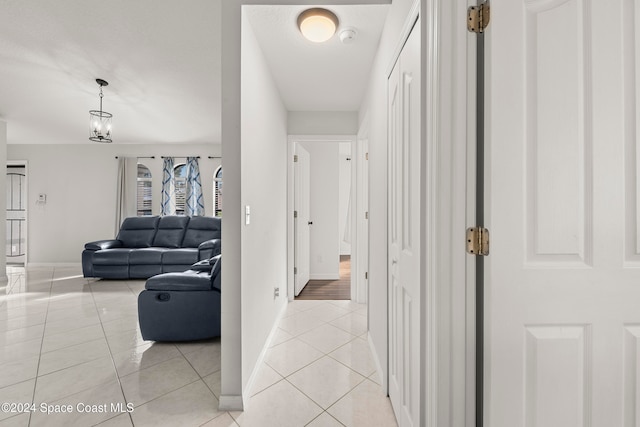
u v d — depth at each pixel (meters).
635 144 0.90
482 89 0.98
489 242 0.93
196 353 2.24
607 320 0.91
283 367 2.05
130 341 2.44
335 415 1.58
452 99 0.98
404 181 1.37
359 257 3.48
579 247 0.91
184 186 6.17
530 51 0.92
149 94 3.60
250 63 1.86
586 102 0.90
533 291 0.92
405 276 1.35
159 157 6.06
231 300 1.64
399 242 1.47
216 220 5.28
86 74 3.10
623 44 0.90
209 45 2.60
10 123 4.62
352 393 1.77
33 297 3.70
